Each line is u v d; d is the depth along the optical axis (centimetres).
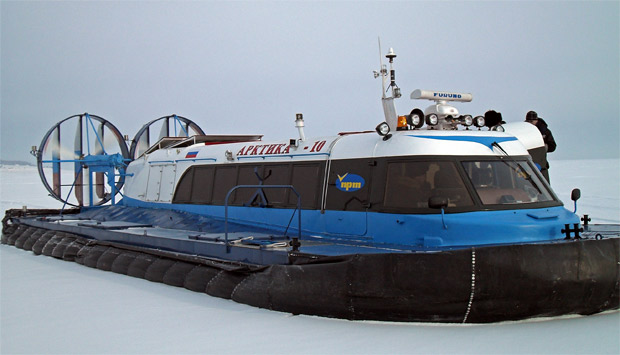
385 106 802
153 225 1000
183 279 778
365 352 504
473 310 554
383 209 665
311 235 756
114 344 555
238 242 734
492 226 609
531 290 550
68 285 829
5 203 2491
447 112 746
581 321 581
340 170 733
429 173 643
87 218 1171
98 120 1332
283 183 813
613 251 579
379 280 562
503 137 704
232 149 928
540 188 682
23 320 650
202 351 525
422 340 529
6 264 1027
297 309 616
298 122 819
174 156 1050
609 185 2711
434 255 552
